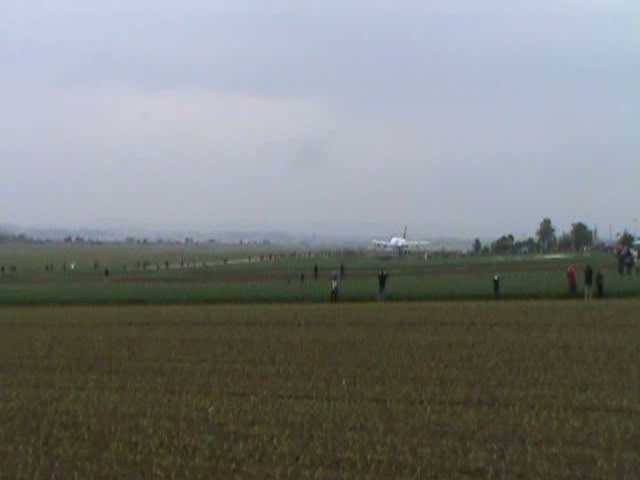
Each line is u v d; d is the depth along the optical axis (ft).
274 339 199.21
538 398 124.16
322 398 128.77
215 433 106.32
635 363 154.40
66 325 243.60
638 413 113.19
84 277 508.53
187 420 114.73
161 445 101.04
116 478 88.28
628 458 90.99
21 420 117.80
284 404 124.36
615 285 314.35
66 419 117.91
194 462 92.89
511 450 94.38
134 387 144.25
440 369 151.84
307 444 99.25
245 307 282.77
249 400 128.57
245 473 88.33
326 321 230.07
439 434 102.78
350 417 113.70
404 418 112.16
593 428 104.37
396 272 471.21
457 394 128.36
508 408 117.60
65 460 95.66
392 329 209.46
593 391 129.08
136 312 275.59
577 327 203.72
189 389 140.46
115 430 109.81
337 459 92.43
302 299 312.50
